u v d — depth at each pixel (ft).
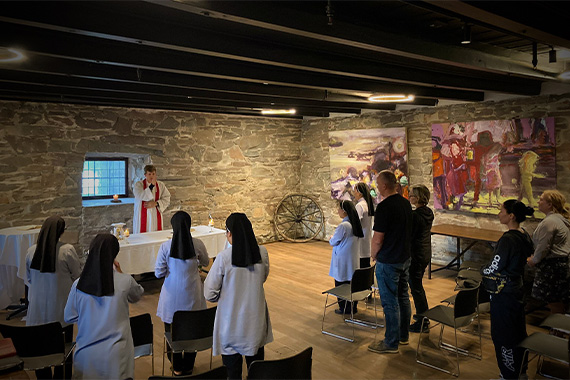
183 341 10.70
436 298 18.02
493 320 10.49
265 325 9.80
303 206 30.58
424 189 14.10
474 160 21.26
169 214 24.95
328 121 28.84
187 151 25.58
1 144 19.75
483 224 21.40
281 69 13.39
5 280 16.96
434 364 12.41
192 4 6.91
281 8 7.91
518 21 8.20
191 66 11.69
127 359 8.59
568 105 18.20
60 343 9.63
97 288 8.37
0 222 19.85
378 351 13.11
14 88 15.46
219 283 9.41
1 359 8.71
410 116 24.25
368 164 26.17
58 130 21.24
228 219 9.53
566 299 13.57
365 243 16.90
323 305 17.48
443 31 11.53
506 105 20.21
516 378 10.28
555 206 13.66
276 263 24.25
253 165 28.53
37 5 7.39
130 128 23.41
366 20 10.23
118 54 10.53
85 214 22.94
